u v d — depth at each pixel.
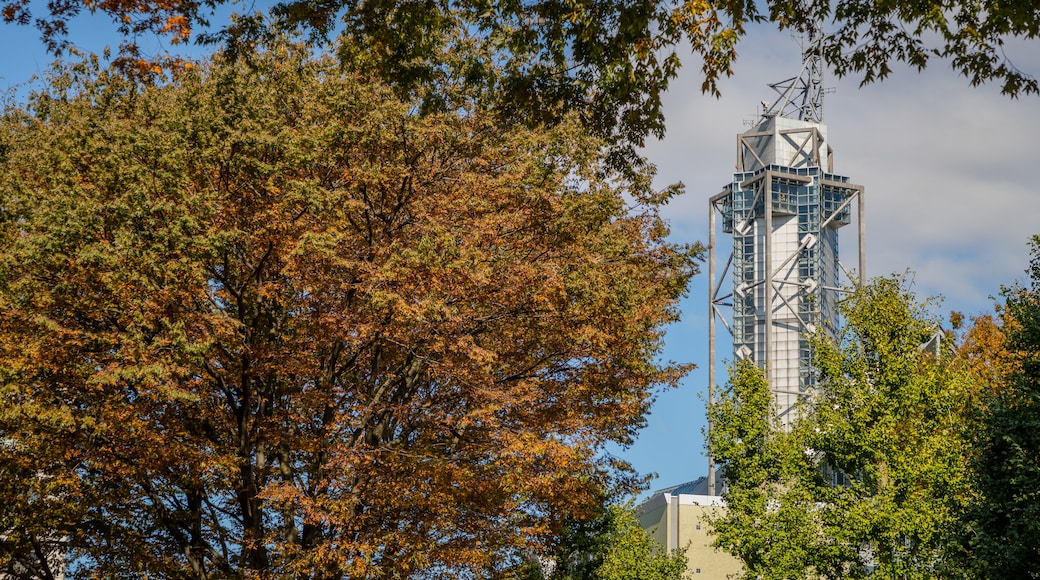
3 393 18.98
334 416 22.70
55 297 19.98
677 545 63.53
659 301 27.70
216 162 21.12
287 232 21.39
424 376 25.06
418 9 16.41
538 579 36.12
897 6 14.46
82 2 15.77
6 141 22.62
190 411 22.22
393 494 22.28
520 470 22.56
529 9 16.20
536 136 25.05
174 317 20.12
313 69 24.78
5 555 22.14
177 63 18.06
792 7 14.95
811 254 118.44
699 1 14.90
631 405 26.62
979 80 14.86
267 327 23.56
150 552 22.97
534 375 26.00
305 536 22.89
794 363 114.69
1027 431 26.28
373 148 23.61
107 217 19.95
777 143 122.12
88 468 21.59
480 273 21.72
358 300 22.95
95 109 22.30
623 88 16.08
